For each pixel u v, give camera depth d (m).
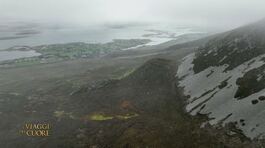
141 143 65.69
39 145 75.06
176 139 64.44
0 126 92.56
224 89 79.12
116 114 88.62
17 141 79.44
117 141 69.62
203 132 64.69
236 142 57.97
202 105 77.12
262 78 74.62
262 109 63.34
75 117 92.75
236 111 67.12
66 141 74.94
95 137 74.62
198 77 94.62
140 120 79.56
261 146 54.41
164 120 76.69
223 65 93.00
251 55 89.62
